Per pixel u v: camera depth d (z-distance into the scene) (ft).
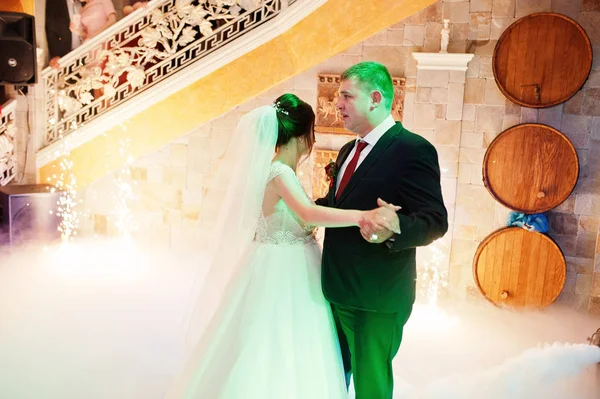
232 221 9.88
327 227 9.62
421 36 17.56
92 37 19.84
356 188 9.12
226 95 18.85
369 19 17.51
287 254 9.66
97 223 21.02
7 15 18.85
